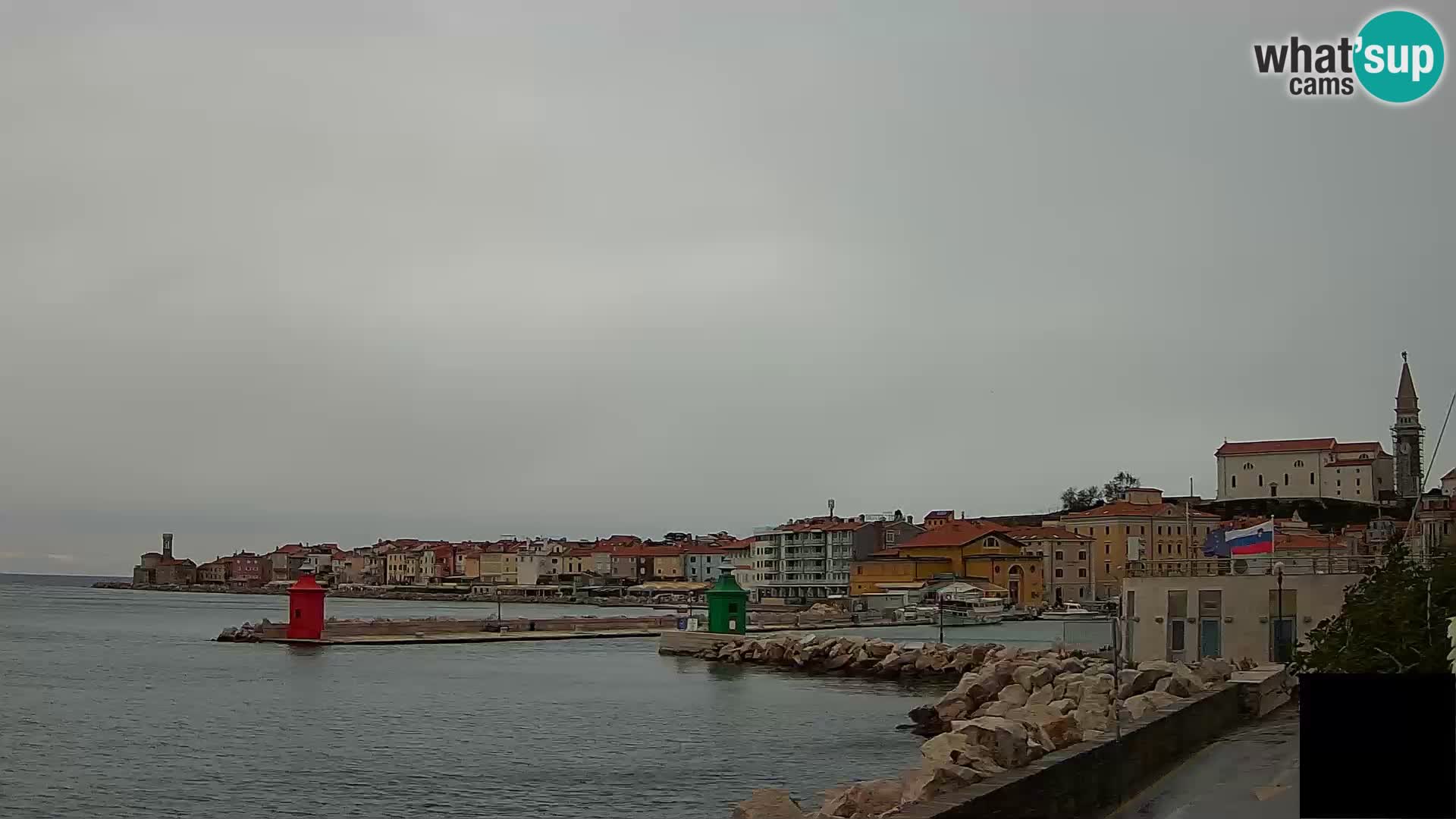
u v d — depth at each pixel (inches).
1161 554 7381.9
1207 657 2288.4
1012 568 7308.1
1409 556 1707.7
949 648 3533.5
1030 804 774.5
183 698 2716.5
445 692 2883.9
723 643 4151.1
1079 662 2375.7
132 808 1477.6
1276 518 6875.0
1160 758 1102.4
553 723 2273.6
